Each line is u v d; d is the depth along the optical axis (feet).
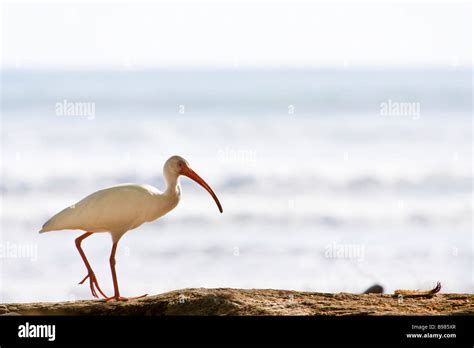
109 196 27.25
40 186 84.89
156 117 155.63
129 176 90.48
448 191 82.17
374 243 60.70
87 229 27.45
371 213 72.08
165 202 28.76
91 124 140.77
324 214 71.36
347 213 71.92
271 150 110.01
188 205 73.26
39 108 174.09
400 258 55.47
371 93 213.66
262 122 145.59
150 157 103.81
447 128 133.18
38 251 57.36
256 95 206.90
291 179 86.79
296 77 311.88
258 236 63.10
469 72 347.15
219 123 143.64
